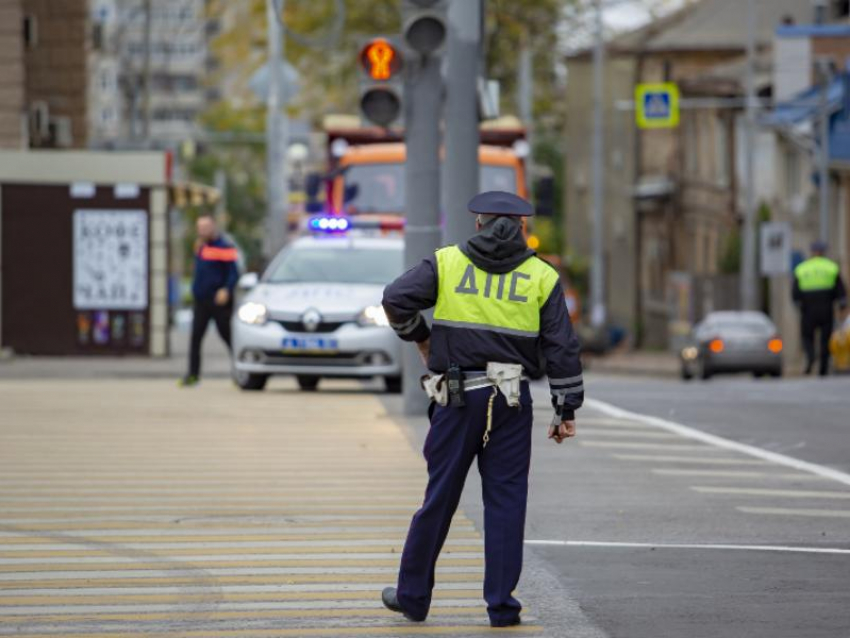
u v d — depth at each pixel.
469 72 42.97
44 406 45.94
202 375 64.50
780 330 136.88
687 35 180.62
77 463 34.78
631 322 184.62
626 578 23.88
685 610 21.77
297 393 51.34
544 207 84.19
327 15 146.50
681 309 152.62
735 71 155.62
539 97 152.75
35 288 76.69
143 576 23.75
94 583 23.28
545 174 85.94
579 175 195.50
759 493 31.56
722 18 182.00
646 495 31.27
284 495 30.78
